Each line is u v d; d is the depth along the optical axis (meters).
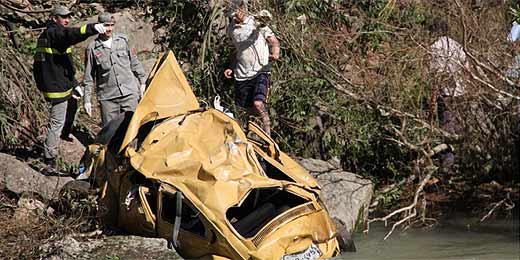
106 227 16.38
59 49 18.47
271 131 21.78
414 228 19.09
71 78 18.81
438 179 21.84
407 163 21.88
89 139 21.36
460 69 20.09
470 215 19.97
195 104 16.61
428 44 20.33
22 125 20.70
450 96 20.67
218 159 14.37
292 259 13.49
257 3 20.05
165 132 15.30
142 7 24.55
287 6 21.12
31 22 23.94
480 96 20.44
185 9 23.19
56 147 18.72
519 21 17.48
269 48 20.16
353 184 19.67
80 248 15.29
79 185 16.83
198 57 22.75
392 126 21.14
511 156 21.52
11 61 21.19
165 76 16.69
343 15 22.14
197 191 14.05
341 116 21.53
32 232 15.72
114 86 18.66
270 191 14.89
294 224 13.66
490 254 16.66
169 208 15.09
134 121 15.89
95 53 18.59
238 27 19.69
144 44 23.88
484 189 21.48
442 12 20.47
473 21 19.81
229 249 13.48
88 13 24.78
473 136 21.30
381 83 20.70
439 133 21.14
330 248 14.22
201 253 14.04
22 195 16.95
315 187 15.03
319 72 21.08
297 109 21.56
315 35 21.05
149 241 15.06
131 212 15.53
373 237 18.30
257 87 19.78
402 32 20.86
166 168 14.62
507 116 21.03
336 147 21.78
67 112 20.00
